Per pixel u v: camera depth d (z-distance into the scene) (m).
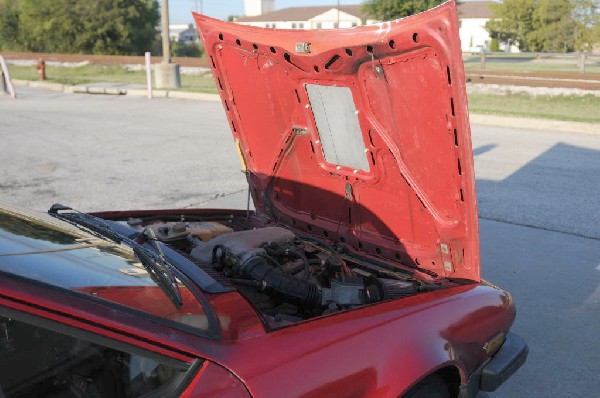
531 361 4.25
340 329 2.49
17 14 52.69
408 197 3.49
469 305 3.07
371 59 3.08
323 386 2.25
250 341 2.23
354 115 3.43
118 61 33.88
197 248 3.53
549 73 22.50
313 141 3.83
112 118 15.59
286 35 3.45
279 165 4.23
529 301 5.20
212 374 2.03
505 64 35.78
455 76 2.76
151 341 1.97
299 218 4.30
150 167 10.02
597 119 14.59
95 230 2.81
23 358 1.97
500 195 8.35
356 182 3.76
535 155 10.93
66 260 2.19
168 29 22.98
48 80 25.59
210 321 2.22
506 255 6.25
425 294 3.03
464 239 3.28
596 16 53.88
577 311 5.03
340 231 4.04
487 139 12.54
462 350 2.87
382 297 3.26
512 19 67.62
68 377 2.00
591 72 25.75
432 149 3.14
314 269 3.63
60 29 49.97
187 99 20.30
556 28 56.00
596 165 10.18
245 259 3.21
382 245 3.81
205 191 8.55
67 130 13.59
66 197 8.10
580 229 7.04
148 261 2.39
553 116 14.91
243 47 3.76
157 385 2.00
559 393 3.88
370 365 2.43
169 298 2.20
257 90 3.96
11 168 9.79
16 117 15.48
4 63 20.91
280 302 3.22
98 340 1.90
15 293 1.79
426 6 42.16
